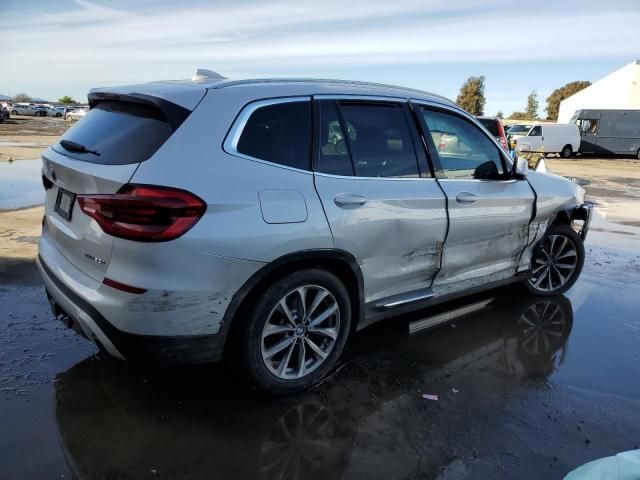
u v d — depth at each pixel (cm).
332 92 328
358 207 313
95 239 262
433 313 448
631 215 1027
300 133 306
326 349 322
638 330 434
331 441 272
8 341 360
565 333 423
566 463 262
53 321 394
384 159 342
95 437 265
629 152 3072
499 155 424
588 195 1351
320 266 309
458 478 249
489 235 407
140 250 248
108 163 268
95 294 262
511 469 257
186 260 253
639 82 4034
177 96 280
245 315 282
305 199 291
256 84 308
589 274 590
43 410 285
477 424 292
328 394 317
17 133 2783
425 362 363
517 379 345
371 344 389
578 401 320
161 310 253
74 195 284
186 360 268
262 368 293
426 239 357
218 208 260
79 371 327
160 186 249
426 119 375
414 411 302
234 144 279
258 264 273
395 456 263
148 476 241
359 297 331
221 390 315
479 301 482
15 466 242
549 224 470
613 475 238
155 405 296
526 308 475
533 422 296
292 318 301
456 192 374
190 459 253
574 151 3094
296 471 249
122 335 257
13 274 490
